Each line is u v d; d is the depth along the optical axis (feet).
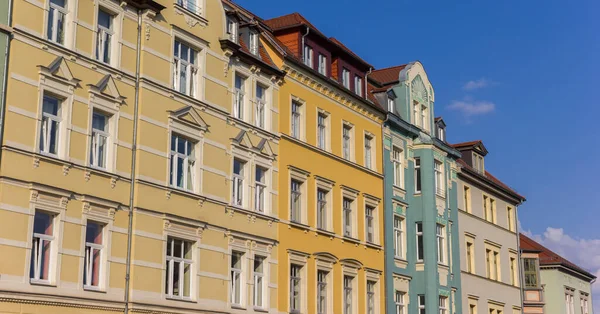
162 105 98.37
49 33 86.22
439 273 148.97
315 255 121.80
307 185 122.83
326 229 125.90
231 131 109.19
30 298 79.71
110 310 88.43
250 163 111.96
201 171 102.99
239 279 108.27
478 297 166.81
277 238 115.03
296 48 124.36
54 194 83.51
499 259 181.37
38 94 83.30
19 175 80.48
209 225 103.24
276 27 127.85
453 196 162.71
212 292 102.32
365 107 138.72
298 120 123.95
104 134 91.30
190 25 104.37
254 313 108.68
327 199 127.34
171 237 98.12
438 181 156.97
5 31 81.05
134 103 95.04
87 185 87.56
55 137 85.56
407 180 149.38
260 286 111.65
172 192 98.12
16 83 81.41
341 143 132.36
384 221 139.64
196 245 100.89
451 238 158.81
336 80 133.28
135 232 92.43
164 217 96.27
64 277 83.66
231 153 108.58
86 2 90.22
